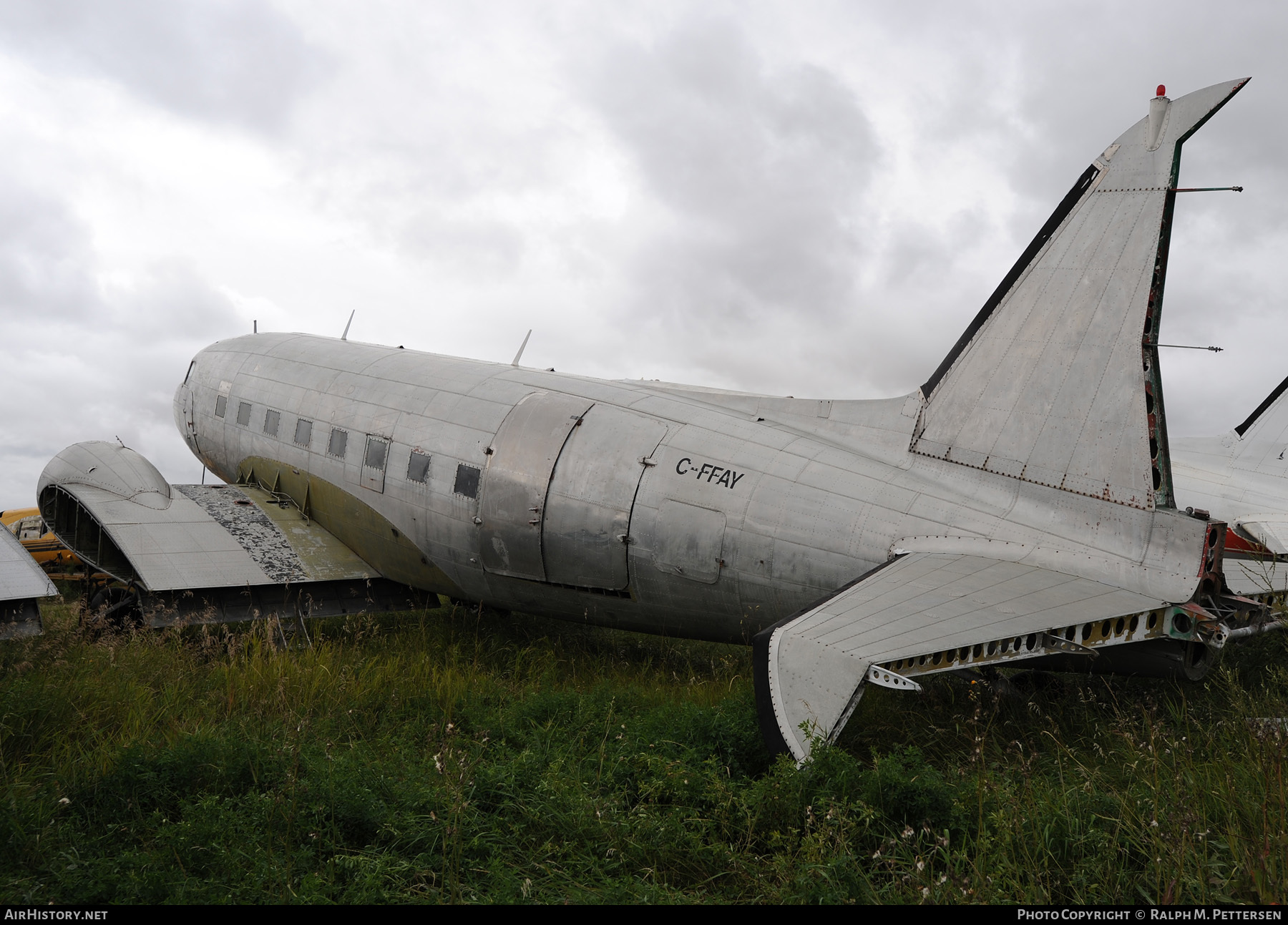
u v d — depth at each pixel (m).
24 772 4.49
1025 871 3.29
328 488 9.70
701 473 7.16
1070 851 3.43
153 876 3.20
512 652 8.62
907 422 6.67
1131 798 3.82
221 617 8.34
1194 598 4.97
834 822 3.56
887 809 3.78
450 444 8.55
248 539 9.30
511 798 4.08
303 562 9.24
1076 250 5.91
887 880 3.38
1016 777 4.44
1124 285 5.62
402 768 4.48
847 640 4.37
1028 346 6.04
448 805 3.86
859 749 5.23
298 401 10.35
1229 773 3.98
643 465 7.41
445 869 3.37
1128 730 4.97
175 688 6.05
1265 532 9.39
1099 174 5.86
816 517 6.50
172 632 7.98
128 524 8.86
